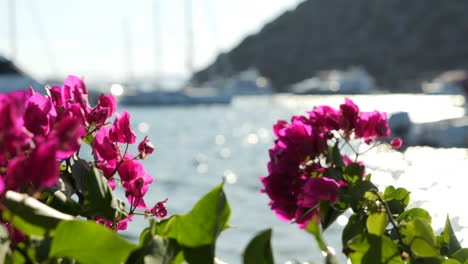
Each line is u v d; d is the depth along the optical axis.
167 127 74.12
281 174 1.62
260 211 19.38
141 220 14.45
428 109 78.88
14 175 0.86
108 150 1.39
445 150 29.30
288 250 13.54
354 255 1.22
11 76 31.34
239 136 61.94
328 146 1.70
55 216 0.99
